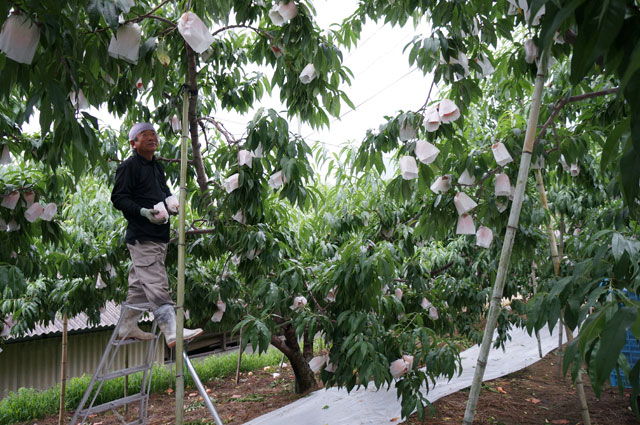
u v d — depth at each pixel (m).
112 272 4.48
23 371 7.66
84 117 1.54
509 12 2.21
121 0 1.52
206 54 3.23
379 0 2.98
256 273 3.78
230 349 10.84
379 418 4.26
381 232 4.53
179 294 2.37
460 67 2.50
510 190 2.87
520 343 7.71
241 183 3.12
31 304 4.71
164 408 6.16
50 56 1.38
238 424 4.93
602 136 2.84
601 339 0.95
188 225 4.11
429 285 5.03
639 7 1.01
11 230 3.19
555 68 3.52
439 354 3.15
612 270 1.95
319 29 2.75
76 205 5.57
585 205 5.07
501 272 1.75
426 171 2.86
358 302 3.11
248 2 2.82
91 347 8.38
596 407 4.78
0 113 2.57
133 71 2.42
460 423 4.25
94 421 5.84
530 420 4.46
